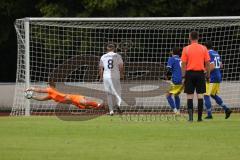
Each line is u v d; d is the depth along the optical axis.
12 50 108.56
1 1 101.94
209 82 64.50
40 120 62.81
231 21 79.69
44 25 81.94
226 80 86.31
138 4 99.75
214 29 88.25
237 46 88.31
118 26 80.94
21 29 76.38
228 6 102.94
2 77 110.44
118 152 38.50
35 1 104.06
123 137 46.31
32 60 86.44
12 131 50.62
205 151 39.00
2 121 61.25
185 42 87.06
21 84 76.88
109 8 97.12
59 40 86.12
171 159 35.75
